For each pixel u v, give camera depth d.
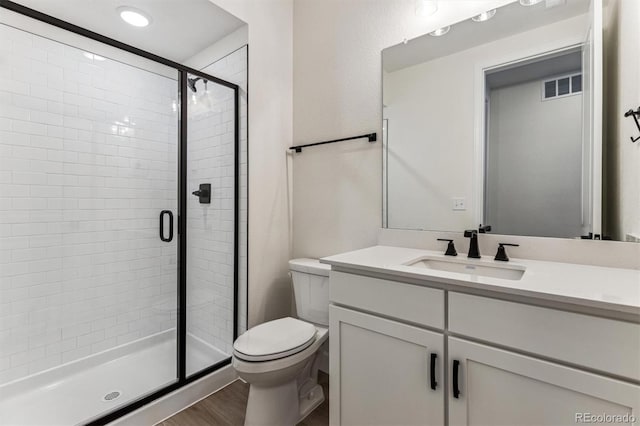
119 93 2.11
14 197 1.71
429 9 1.52
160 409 1.54
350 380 1.23
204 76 2.01
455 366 0.96
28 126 1.76
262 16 1.99
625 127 1.05
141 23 1.89
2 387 1.64
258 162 1.98
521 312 0.86
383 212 1.73
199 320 2.10
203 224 2.10
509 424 0.88
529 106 1.30
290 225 2.19
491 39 1.40
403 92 1.66
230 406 1.65
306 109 2.12
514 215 1.33
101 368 1.95
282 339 1.45
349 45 1.89
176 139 2.07
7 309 1.68
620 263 1.10
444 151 1.52
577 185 1.19
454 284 0.97
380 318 1.14
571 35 1.21
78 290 1.94
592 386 0.76
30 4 1.64
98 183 2.03
